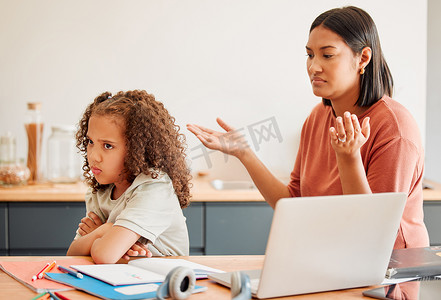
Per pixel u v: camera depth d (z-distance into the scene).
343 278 1.31
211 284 1.35
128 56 3.41
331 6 3.41
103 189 1.82
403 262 1.45
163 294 1.19
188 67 3.43
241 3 3.40
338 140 1.36
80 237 1.74
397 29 3.44
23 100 3.41
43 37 3.38
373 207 1.26
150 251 1.69
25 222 2.92
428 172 3.82
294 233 1.20
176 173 1.77
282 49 3.43
